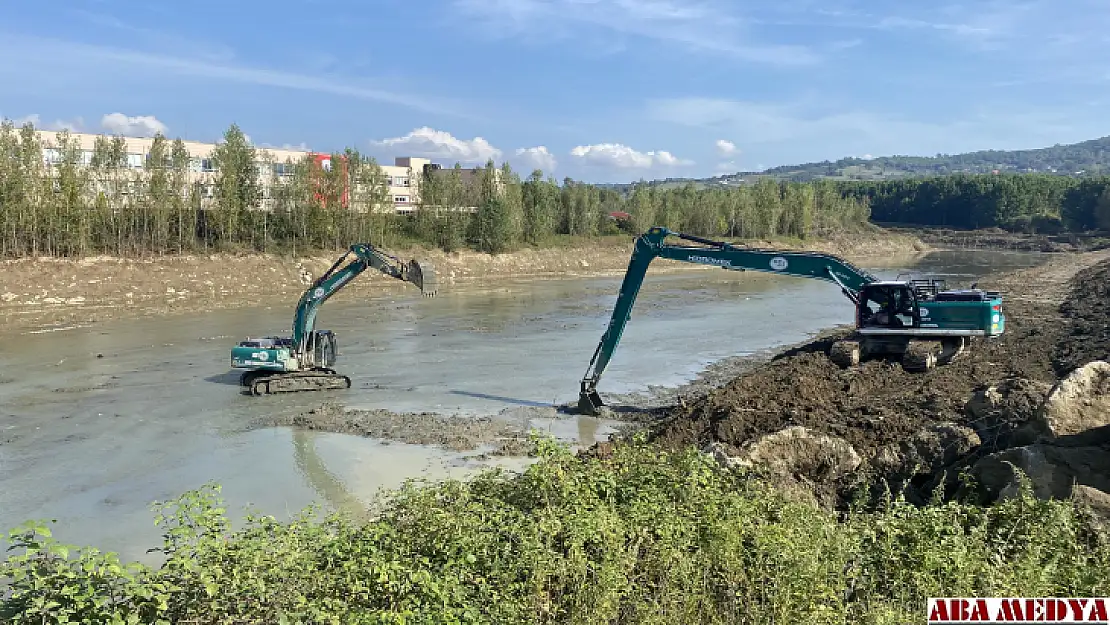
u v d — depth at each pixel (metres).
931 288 29.42
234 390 32.97
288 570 9.41
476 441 26.22
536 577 9.54
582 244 107.56
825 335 48.94
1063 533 10.24
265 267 69.56
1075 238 148.88
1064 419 13.62
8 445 25.39
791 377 25.61
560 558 9.80
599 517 10.45
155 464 23.77
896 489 16.06
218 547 9.36
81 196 63.34
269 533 10.61
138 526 19.14
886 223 191.50
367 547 9.94
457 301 65.19
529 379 35.88
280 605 8.88
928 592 9.28
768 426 20.16
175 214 70.44
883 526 10.80
